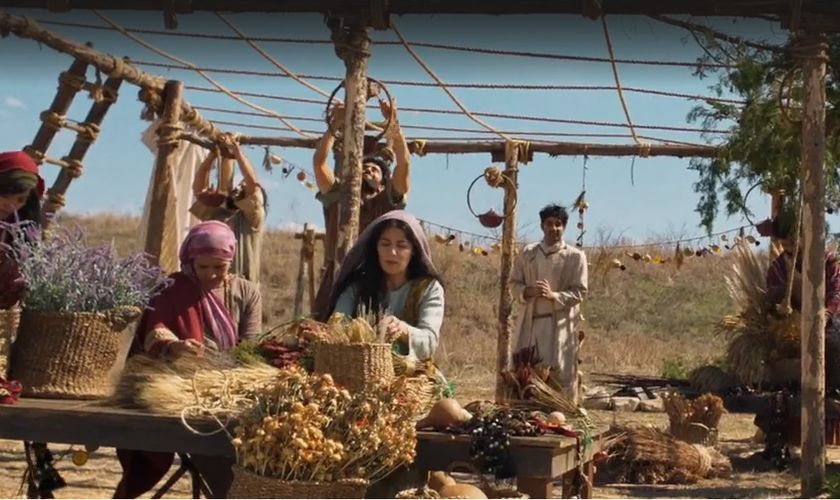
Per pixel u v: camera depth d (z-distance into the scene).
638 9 6.94
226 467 5.24
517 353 8.10
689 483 9.51
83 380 5.11
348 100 7.39
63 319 5.07
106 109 9.20
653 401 13.91
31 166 5.20
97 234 32.53
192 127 10.75
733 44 7.84
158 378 4.81
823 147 7.96
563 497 4.90
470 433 4.54
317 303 7.36
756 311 10.83
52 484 5.53
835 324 10.25
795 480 9.77
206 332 5.45
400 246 5.40
